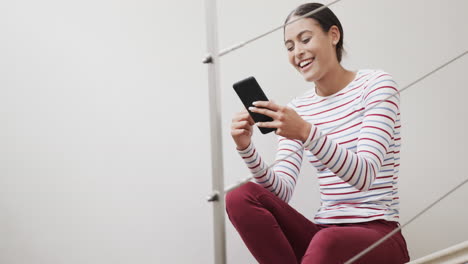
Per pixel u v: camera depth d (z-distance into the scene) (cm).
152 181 181
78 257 180
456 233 177
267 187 132
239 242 179
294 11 137
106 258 180
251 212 115
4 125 181
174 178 181
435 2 181
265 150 177
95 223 180
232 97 179
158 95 181
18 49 182
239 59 180
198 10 183
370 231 108
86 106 181
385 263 109
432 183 178
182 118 181
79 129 181
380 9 181
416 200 178
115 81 181
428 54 180
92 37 181
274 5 181
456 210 177
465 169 177
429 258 90
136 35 182
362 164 110
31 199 181
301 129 107
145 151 181
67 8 181
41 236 181
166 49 181
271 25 181
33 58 182
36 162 181
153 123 181
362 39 180
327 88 137
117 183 181
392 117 121
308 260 98
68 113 181
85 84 181
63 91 181
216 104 86
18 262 181
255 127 177
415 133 179
